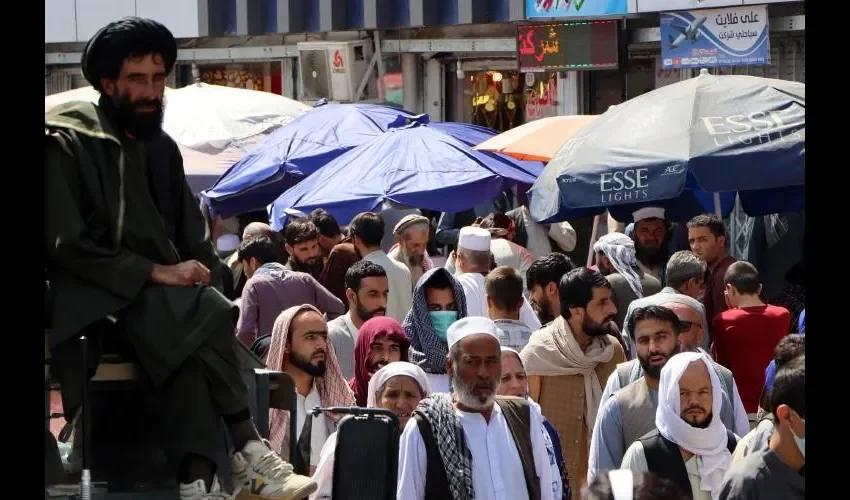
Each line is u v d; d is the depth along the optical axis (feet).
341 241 51.72
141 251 19.13
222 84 100.27
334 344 37.76
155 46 19.33
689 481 25.79
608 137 41.96
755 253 52.13
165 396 19.13
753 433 22.24
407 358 33.42
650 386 28.84
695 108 41.70
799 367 20.29
